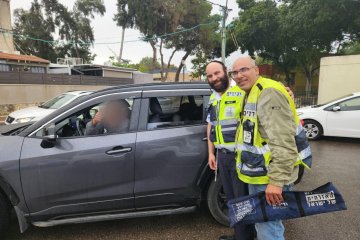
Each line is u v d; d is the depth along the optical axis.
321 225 3.54
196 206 3.51
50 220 3.19
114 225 3.61
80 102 3.32
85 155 3.14
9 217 3.21
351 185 4.79
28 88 18.66
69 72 28.20
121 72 33.06
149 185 3.29
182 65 35.56
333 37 20.55
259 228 2.40
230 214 2.36
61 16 39.47
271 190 2.12
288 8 21.92
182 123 3.46
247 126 2.31
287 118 2.10
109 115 3.35
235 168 2.70
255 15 23.48
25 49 38.75
